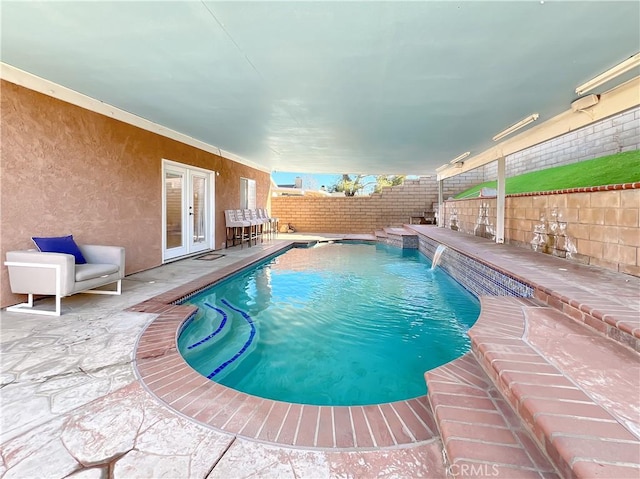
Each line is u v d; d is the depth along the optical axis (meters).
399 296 5.46
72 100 4.56
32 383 2.25
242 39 3.00
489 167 15.01
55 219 4.41
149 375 2.38
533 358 2.07
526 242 6.45
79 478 1.46
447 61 3.42
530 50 3.18
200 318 4.16
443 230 11.37
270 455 1.61
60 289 3.58
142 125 5.98
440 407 1.79
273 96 4.54
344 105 4.89
